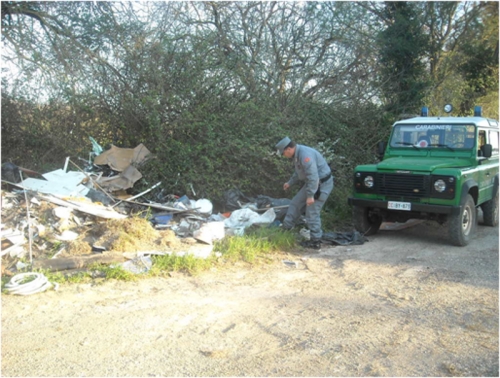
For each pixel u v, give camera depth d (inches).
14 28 368.5
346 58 491.2
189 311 181.6
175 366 140.3
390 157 341.4
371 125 478.9
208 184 333.7
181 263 232.2
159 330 164.1
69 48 367.2
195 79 350.3
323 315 182.4
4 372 134.0
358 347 155.1
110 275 211.3
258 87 403.5
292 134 378.3
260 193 370.3
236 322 173.2
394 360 146.7
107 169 341.7
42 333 158.7
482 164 330.6
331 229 339.6
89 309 179.5
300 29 463.2
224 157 345.4
